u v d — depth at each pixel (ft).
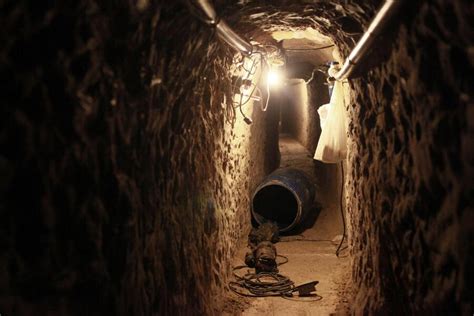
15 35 4.00
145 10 6.36
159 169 8.55
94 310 5.71
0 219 3.92
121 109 6.43
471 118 4.99
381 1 7.62
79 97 5.14
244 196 22.17
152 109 7.82
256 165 26.66
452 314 5.90
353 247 14.20
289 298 15.51
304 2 10.69
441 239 6.20
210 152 13.30
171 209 9.49
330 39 14.87
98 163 5.82
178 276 9.89
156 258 8.39
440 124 5.96
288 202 26.48
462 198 5.38
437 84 5.97
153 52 7.26
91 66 5.38
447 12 5.16
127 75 6.56
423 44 6.23
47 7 4.38
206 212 12.98
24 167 4.23
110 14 5.63
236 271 18.21
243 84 16.28
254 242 21.68
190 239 11.11
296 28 14.66
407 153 7.76
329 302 14.99
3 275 3.96
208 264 13.19
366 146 11.47
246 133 21.45
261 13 11.85
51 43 4.57
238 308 14.71
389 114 8.87
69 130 5.03
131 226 6.95
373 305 10.84
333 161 16.69
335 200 25.34
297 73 25.93
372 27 7.24
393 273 9.18
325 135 16.66
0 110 3.90
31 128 4.29
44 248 4.55
